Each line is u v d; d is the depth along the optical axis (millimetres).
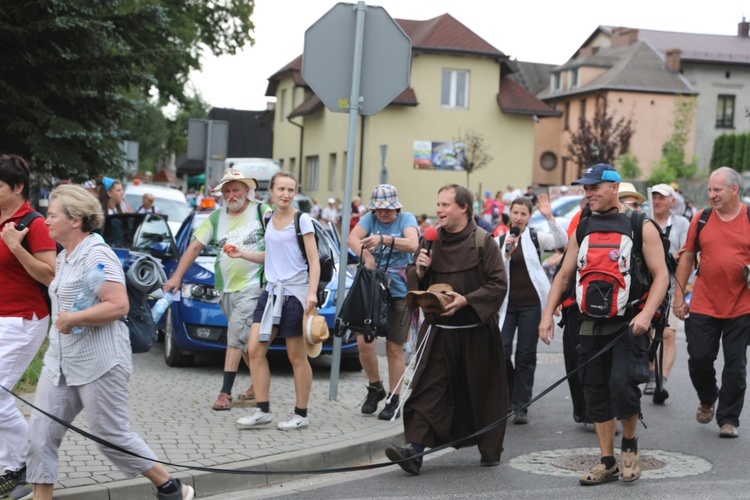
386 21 9211
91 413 5359
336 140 45500
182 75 33688
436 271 7012
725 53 64500
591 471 6641
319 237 7820
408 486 6617
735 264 7988
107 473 6293
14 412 5867
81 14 14836
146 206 18000
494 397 7020
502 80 45875
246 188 8703
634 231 6480
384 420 8273
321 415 8422
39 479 5398
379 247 8414
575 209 27250
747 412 9117
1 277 5855
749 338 8016
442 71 44188
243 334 8484
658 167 53188
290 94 52406
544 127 65125
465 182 44625
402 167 43906
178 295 10648
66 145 15086
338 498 6320
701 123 63781
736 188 8047
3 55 14500
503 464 7262
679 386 10695
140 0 16062
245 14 35938
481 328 6945
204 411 8414
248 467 6645
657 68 62094
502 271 6832
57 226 5293
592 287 6465
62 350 5328
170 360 10875
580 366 6703
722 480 6688
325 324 7652
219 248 8672
